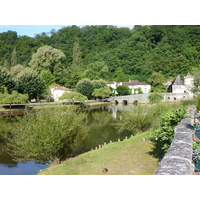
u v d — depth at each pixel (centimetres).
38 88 5397
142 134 1791
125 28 12450
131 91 8506
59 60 7738
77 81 7619
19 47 10262
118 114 4256
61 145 1259
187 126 791
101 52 11338
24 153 1317
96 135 2292
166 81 8788
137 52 10200
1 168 1340
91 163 1158
